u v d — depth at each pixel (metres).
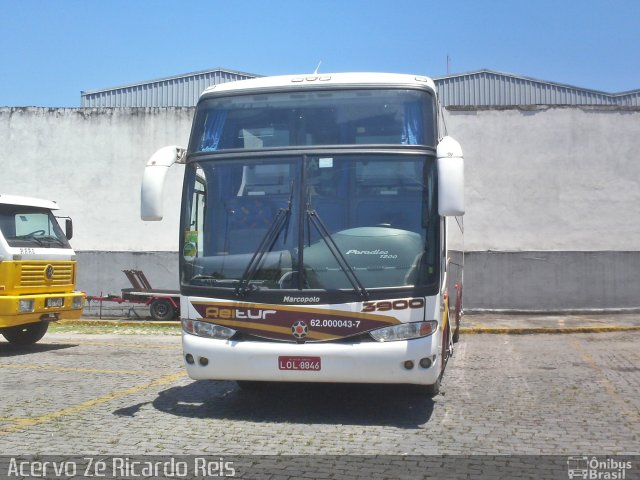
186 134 20.28
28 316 12.12
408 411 7.71
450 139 6.84
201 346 7.03
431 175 7.03
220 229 7.22
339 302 6.79
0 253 11.93
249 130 7.42
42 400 8.13
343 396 8.50
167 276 20.16
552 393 8.86
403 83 7.32
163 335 15.88
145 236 20.41
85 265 20.39
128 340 14.87
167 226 20.33
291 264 6.93
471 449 6.13
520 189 19.31
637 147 19.08
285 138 7.30
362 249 6.88
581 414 7.61
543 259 19.16
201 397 8.40
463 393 8.84
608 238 19.11
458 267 11.54
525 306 19.14
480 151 19.42
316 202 7.02
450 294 9.38
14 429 6.69
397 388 8.68
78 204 20.61
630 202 19.09
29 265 12.29
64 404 7.91
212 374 7.01
